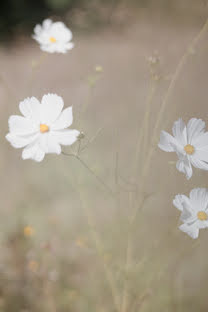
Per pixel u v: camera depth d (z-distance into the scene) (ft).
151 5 12.62
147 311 3.84
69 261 4.48
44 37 3.68
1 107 6.32
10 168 6.62
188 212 2.88
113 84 9.63
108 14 15.11
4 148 6.72
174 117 3.59
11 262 4.48
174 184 3.27
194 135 2.95
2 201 5.87
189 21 10.52
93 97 9.05
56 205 5.72
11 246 4.73
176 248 3.65
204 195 2.89
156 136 3.16
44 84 10.48
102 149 6.31
